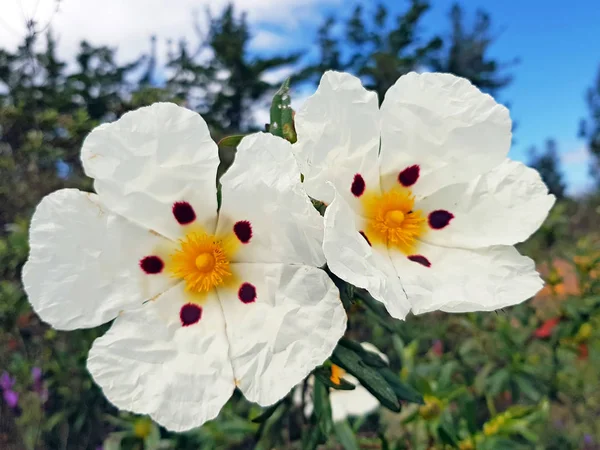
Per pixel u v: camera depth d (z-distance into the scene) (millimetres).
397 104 119
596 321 275
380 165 124
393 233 121
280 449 233
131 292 110
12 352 374
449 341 357
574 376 311
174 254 116
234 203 110
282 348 102
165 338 107
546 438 323
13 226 367
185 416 99
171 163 109
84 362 301
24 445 361
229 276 115
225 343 108
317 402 166
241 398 268
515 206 123
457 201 126
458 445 202
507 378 270
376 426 296
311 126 106
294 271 105
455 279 117
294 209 101
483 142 122
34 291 101
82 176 395
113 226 109
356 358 135
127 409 98
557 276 295
